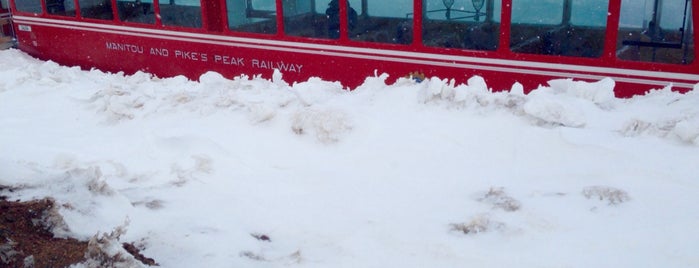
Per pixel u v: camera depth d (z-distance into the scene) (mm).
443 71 10156
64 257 3744
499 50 9602
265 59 12078
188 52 13234
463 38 9859
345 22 10859
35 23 16172
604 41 8844
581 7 8891
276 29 11727
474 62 9836
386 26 10500
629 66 8766
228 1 12211
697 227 4105
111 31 14461
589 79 9078
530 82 9500
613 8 8656
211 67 12953
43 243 3920
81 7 14969
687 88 8477
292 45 11609
